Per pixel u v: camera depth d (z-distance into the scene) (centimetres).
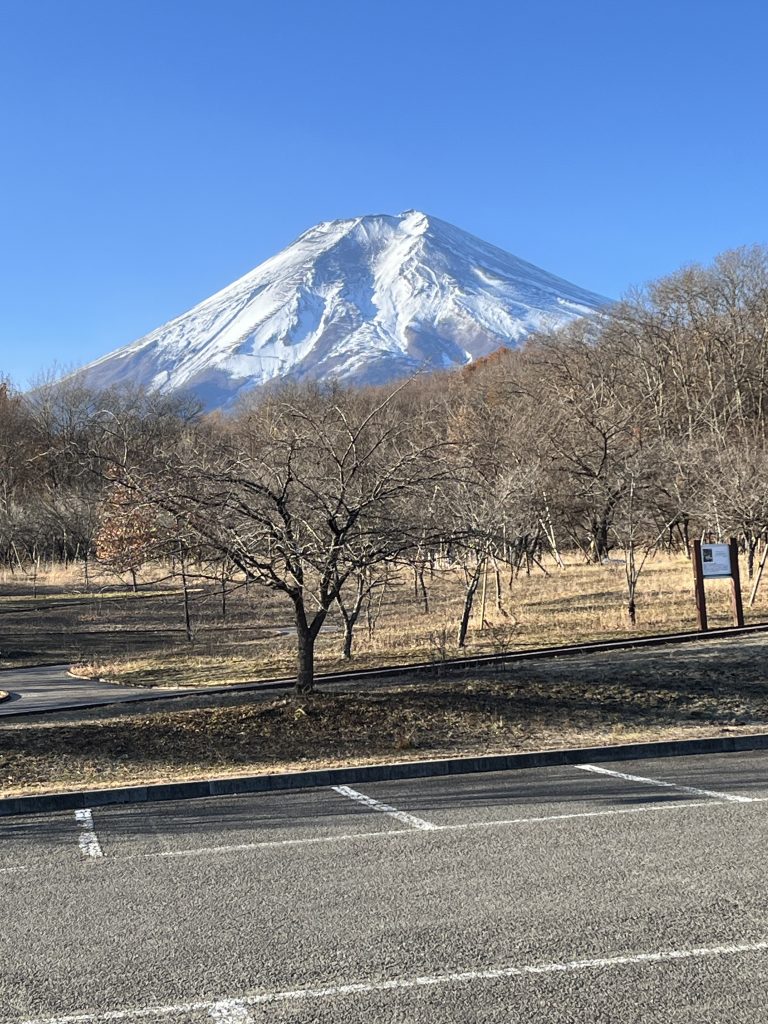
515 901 558
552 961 469
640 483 3256
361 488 1373
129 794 924
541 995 434
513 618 2505
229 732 1185
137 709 1526
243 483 1235
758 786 840
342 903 570
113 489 1511
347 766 995
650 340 5247
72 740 1170
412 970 465
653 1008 418
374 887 598
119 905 585
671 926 508
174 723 1225
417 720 1214
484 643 2106
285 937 516
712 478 2942
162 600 4075
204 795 938
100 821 839
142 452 1356
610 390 4800
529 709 1251
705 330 5128
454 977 455
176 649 2686
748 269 5297
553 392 4775
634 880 587
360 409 2519
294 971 470
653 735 1098
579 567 3650
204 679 1983
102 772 1045
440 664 1656
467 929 516
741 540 3259
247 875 639
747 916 518
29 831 812
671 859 628
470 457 1986
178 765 1075
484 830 730
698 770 934
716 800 791
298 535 1332
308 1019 419
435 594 3256
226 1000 440
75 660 2633
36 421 5834
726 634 1802
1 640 3086
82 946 516
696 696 1284
